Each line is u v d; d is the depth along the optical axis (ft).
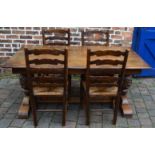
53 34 14.39
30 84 9.16
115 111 9.96
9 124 10.09
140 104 11.95
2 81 14.06
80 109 11.35
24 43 14.67
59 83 9.25
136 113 11.14
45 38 12.89
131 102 12.12
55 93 9.58
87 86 9.41
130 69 9.49
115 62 8.87
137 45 14.82
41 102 11.55
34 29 14.30
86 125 10.14
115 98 10.03
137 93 13.08
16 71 9.36
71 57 10.53
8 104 11.60
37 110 9.87
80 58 10.42
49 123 10.26
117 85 9.40
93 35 14.17
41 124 10.16
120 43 14.52
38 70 8.86
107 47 12.42
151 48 14.75
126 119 10.64
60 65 9.64
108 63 8.89
